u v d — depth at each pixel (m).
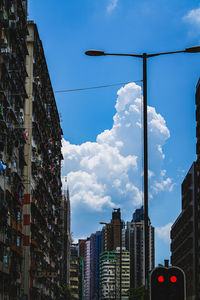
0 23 43.00
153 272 11.72
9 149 47.41
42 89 72.00
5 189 46.03
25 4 57.47
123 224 69.31
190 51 22.30
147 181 19.83
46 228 79.25
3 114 45.25
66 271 166.38
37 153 67.50
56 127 92.44
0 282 46.88
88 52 23.08
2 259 46.62
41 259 72.00
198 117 137.12
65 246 163.00
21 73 52.56
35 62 67.06
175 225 169.75
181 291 11.57
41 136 69.44
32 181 64.06
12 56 46.25
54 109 87.81
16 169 52.06
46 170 76.38
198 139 136.88
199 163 132.75
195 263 130.25
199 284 126.12
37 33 67.12
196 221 132.50
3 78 44.78
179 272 11.66
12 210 51.25
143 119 21.05
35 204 64.19
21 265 58.59
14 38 48.09
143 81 21.83
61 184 105.56
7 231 48.19
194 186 135.38
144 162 20.09
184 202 152.00
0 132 43.34
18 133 51.72
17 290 56.38
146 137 20.55
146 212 19.31
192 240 135.62
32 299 64.56
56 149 92.88
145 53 22.41
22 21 52.91
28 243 61.28
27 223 61.41
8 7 46.12
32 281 64.00
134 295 188.25
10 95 48.41
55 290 98.06
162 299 11.54
